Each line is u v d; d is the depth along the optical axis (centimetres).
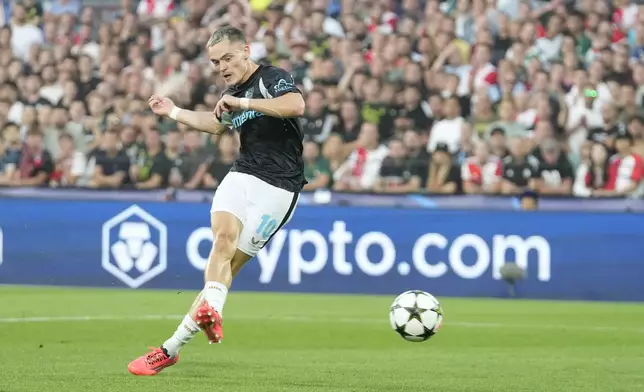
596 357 2514
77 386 1750
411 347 2678
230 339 2748
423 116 4472
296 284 3881
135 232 3888
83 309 3325
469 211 3844
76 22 5075
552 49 4731
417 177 4253
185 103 4681
